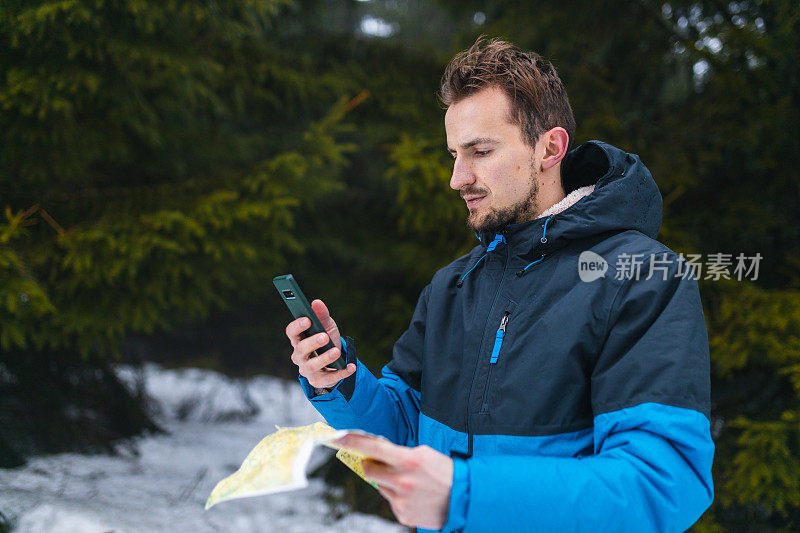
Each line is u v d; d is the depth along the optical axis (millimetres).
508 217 1109
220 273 3393
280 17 4379
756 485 2373
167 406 5555
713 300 2838
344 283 4738
